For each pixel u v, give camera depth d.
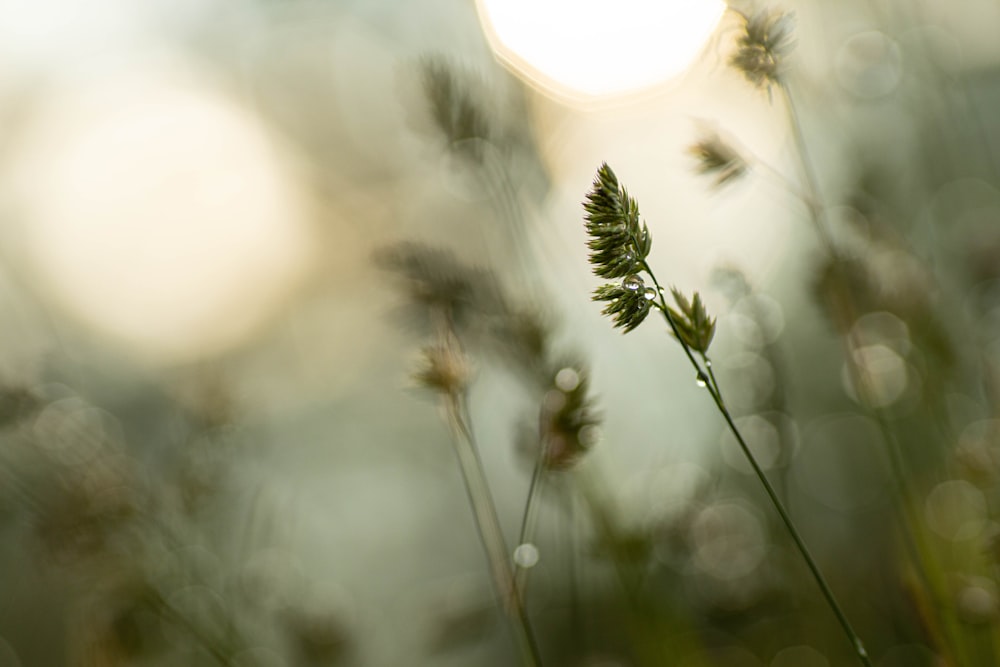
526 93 0.61
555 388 0.49
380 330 1.08
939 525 0.54
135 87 1.24
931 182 0.71
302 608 0.60
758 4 0.48
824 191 0.67
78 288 1.04
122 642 0.54
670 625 0.55
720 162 0.49
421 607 0.77
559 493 0.55
